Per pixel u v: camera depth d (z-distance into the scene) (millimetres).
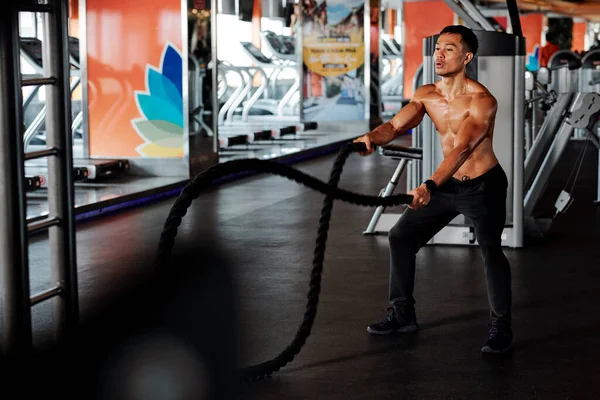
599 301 4438
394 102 21875
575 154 12781
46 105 2988
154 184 8844
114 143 9641
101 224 7035
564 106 6398
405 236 3721
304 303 4387
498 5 20172
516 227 5930
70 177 3045
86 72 9594
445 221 3672
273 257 5656
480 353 3506
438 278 5000
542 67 9016
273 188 9375
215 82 10180
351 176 10570
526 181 6492
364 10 16156
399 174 6395
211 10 10016
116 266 5309
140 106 9539
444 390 3039
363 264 5449
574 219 7230
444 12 19109
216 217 7387
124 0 9453
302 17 16219
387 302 4430
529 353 3508
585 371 3264
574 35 33312
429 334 3801
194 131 9672
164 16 9406
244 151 12469
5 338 2676
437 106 3490
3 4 2512
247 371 2938
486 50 5605
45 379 1347
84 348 836
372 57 16484
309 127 16328
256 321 4016
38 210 7152
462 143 3355
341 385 3096
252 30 19312
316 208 7918
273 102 18406
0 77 2547
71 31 14766
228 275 800
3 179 2605
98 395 796
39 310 4234
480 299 4480
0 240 2641
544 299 4484
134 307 796
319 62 16312
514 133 5789
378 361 3398
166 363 792
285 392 3012
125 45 9508
